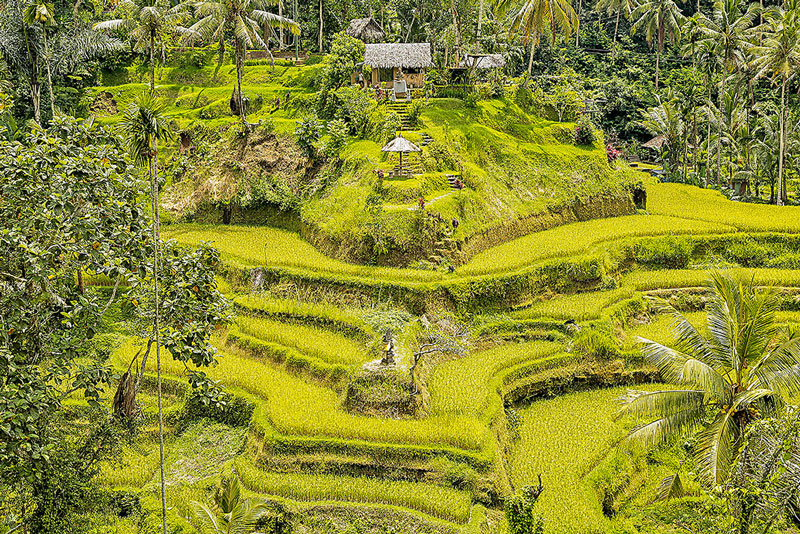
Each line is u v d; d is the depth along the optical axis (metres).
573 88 63.69
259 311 38.25
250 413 31.56
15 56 50.38
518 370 34.88
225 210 50.78
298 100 59.12
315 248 44.50
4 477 22.19
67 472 24.06
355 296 38.56
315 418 29.73
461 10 67.12
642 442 24.59
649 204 56.22
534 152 53.06
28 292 23.16
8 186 22.50
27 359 23.25
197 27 55.00
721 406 24.59
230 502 22.34
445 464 27.77
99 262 23.56
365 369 31.53
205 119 59.06
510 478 28.81
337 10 75.44
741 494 21.67
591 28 101.00
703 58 67.44
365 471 27.94
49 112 57.62
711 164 75.06
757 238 47.22
